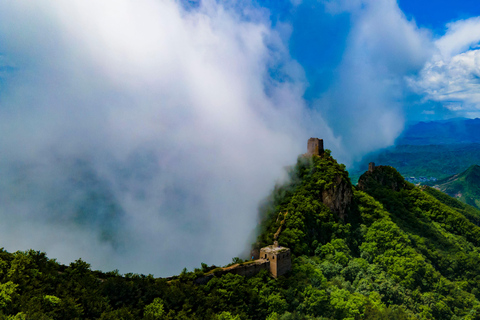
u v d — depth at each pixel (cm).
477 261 15888
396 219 17000
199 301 8119
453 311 12112
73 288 7425
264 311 8650
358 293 10350
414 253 13200
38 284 7050
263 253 10444
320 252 12125
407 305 11138
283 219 12825
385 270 12675
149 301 7819
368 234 14100
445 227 19375
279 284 9638
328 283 10381
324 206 13975
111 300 7556
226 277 8975
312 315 9006
